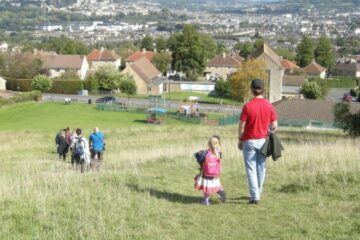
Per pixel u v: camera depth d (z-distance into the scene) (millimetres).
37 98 101125
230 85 112562
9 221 11117
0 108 89375
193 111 85312
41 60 137250
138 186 14484
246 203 12312
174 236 10164
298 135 44938
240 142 11906
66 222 11008
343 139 35281
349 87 157875
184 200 12820
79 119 78375
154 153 25266
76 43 181500
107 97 103688
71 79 121750
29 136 49281
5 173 19750
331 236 9867
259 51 115250
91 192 13508
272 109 11641
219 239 9953
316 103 75500
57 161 28250
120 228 10562
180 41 146875
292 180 14758
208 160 12227
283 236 9945
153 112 84938
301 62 174750
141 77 122625
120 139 42812
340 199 12430
